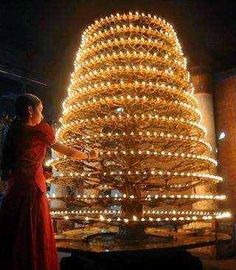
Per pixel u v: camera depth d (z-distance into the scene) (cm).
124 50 499
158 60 449
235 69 779
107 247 392
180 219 411
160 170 420
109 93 440
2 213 321
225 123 787
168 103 426
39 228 323
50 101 977
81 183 470
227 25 738
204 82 775
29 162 329
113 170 429
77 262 437
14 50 869
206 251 696
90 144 438
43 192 333
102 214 445
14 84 940
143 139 412
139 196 442
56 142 349
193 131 473
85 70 482
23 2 750
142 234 444
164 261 418
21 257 312
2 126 901
